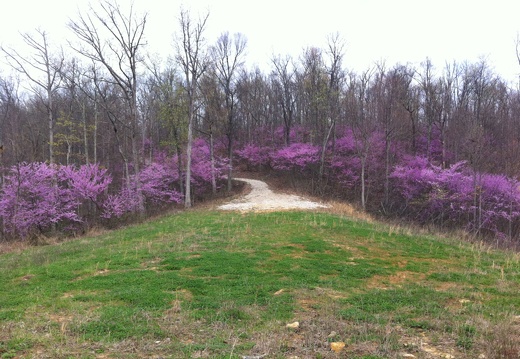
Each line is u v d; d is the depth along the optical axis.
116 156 38.97
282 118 49.25
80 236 17.89
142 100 39.19
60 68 32.91
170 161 33.38
